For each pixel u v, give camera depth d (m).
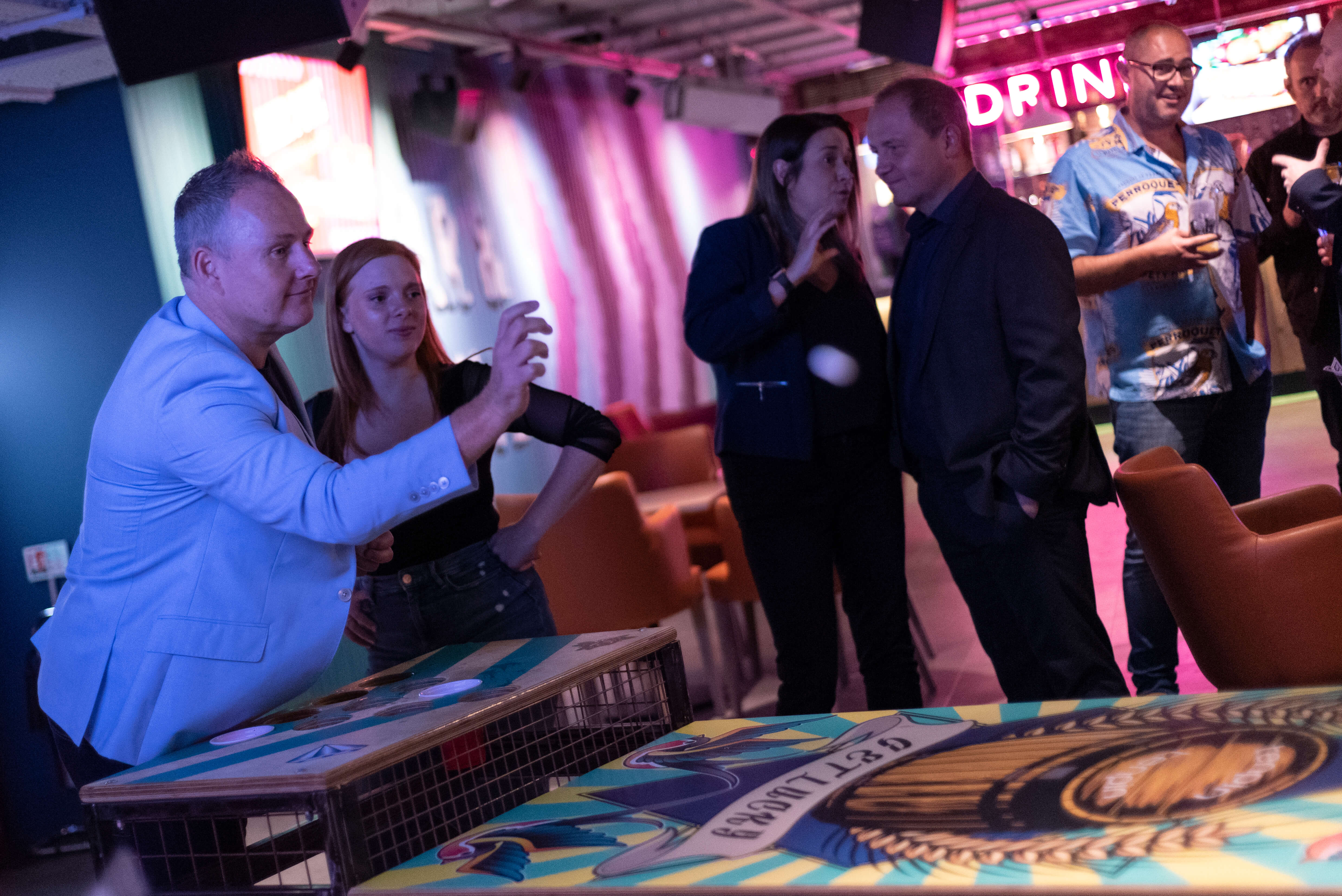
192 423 1.41
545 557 3.81
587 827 1.15
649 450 5.80
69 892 3.76
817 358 2.68
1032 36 4.71
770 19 7.80
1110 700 1.32
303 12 2.96
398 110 6.34
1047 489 2.32
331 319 2.20
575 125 8.12
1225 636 2.22
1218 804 0.92
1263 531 2.46
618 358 8.38
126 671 1.50
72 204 4.52
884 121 2.46
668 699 1.55
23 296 4.55
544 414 2.24
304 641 1.52
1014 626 2.60
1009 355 2.39
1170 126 3.01
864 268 2.79
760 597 2.82
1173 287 2.96
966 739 1.24
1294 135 3.32
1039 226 2.35
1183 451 3.03
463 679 1.50
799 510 2.72
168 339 1.49
